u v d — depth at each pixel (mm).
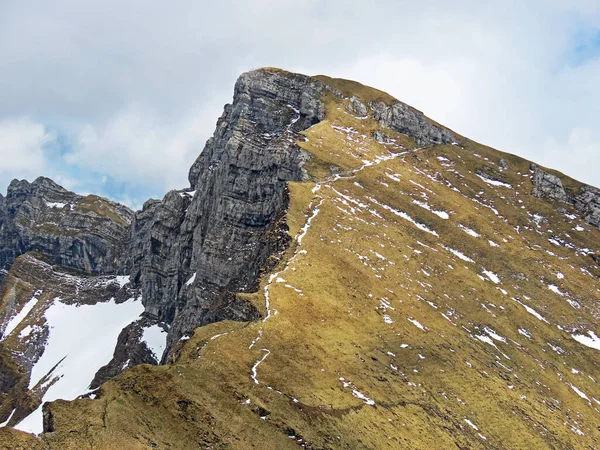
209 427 61781
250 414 65188
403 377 84188
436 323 103125
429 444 72562
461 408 83688
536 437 84562
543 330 118062
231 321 83500
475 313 113562
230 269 149750
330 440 65500
